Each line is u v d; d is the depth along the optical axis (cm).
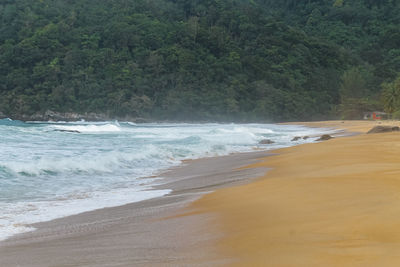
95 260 509
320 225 578
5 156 1712
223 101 13050
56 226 733
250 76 14538
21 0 16950
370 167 1170
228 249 511
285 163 1481
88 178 1340
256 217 670
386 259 426
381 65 15688
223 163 1722
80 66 14038
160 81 13675
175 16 17788
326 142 2356
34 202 966
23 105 12800
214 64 14200
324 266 420
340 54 16900
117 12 16862
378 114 10188
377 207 653
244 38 16925
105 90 13475
